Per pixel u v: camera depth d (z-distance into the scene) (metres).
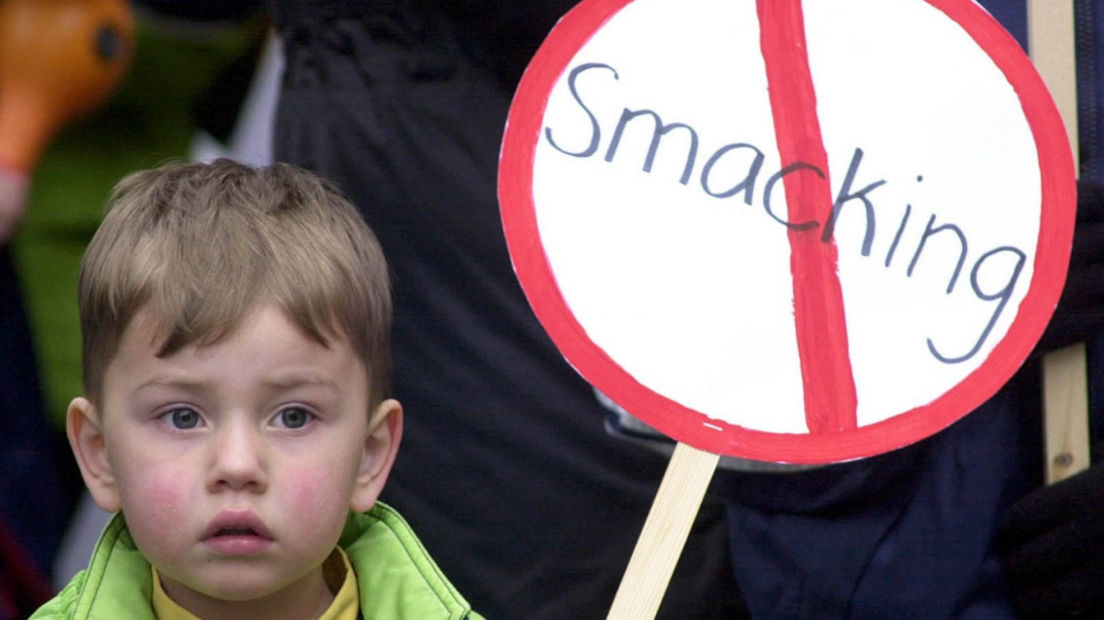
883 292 4.03
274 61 5.60
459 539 5.37
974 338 4.03
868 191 4.07
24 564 5.58
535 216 3.99
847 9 4.15
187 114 5.66
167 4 5.51
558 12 5.16
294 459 3.36
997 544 4.90
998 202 4.10
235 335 3.30
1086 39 4.71
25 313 5.59
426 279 5.31
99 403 3.49
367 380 3.64
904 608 4.94
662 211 4.02
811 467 5.00
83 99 5.39
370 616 3.86
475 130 5.26
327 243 3.59
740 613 5.25
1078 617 4.69
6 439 5.59
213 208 3.58
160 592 3.67
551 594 5.36
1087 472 4.59
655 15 4.11
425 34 5.21
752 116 4.08
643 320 3.97
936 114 4.12
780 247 4.02
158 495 3.30
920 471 4.95
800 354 3.98
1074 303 4.58
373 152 5.27
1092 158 4.76
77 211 5.57
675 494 3.91
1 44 5.24
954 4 4.15
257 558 3.33
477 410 5.33
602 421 5.27
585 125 4.04
